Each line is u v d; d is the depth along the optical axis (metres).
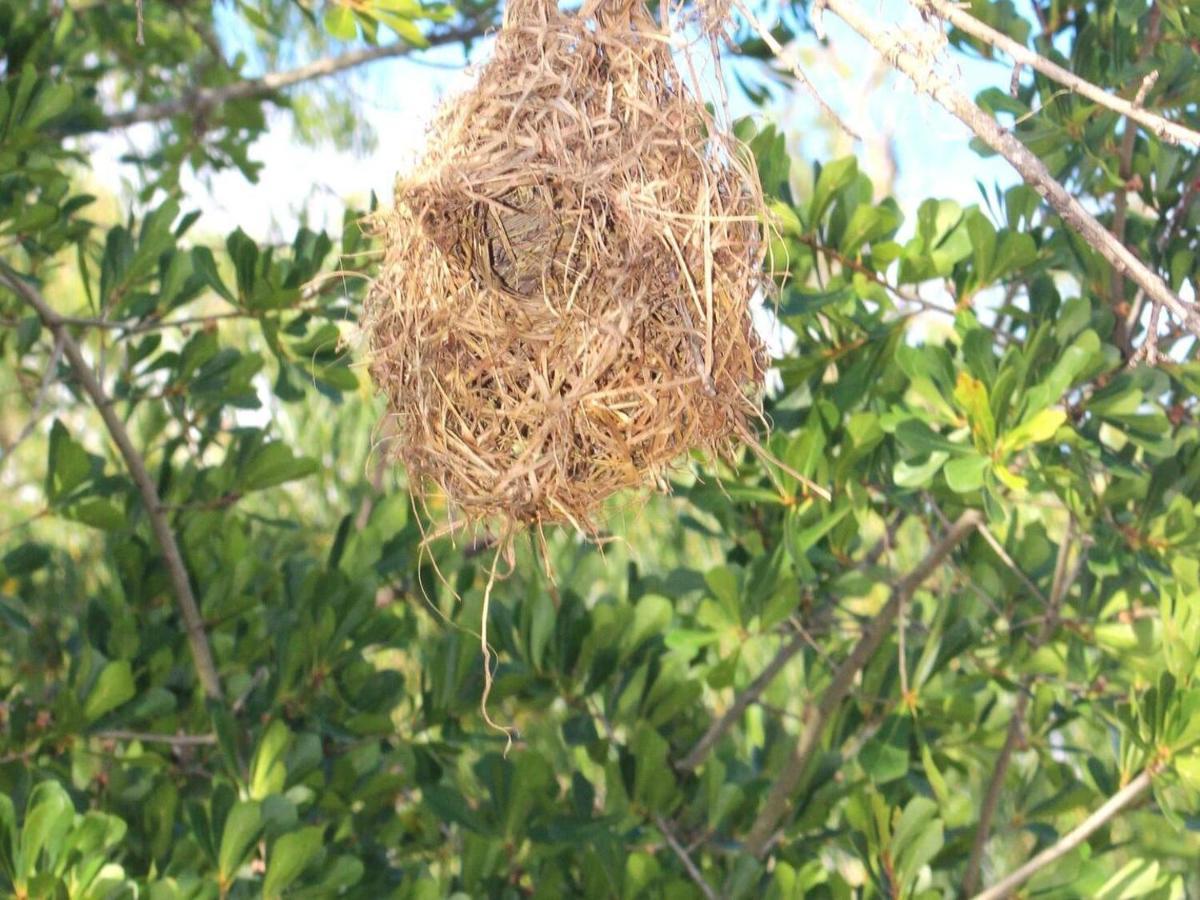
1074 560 3.59
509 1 2.12
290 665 3.47
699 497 3.27
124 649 3.53
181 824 3.51
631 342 2.03
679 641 3.20
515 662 3.52
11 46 3.95
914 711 3.21
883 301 3.12
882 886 3.04
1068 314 2.86
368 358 2.28
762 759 4.00
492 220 2.10
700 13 1.97
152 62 5.23
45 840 2.51
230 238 3.28
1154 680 3.10
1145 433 2.78
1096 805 3.36
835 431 3.23
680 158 2.05
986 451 2.63
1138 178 2.86
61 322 3.19
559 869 3.42
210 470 3.67
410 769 3.47
